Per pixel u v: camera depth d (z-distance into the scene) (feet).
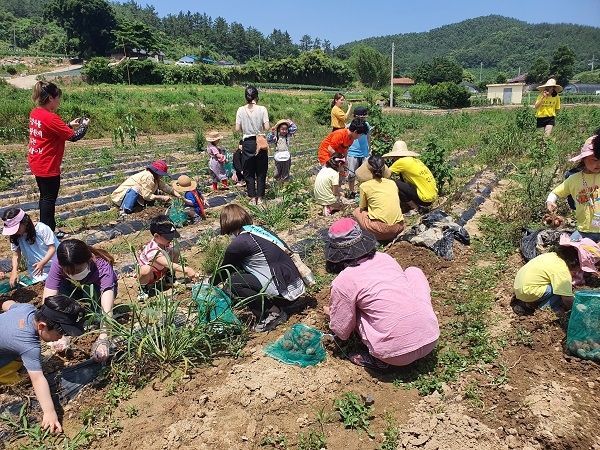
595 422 10.75
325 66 265.54
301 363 13.24
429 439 10.68
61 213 28.71
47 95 20.54
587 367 12.56
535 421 10.87
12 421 11.22
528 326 14.44
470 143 48.55
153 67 180.55
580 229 17.03
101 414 11.71
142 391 12.59
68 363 13.69
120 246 22.94
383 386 12.52
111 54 307.99
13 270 17.90
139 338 13.44
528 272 14.90
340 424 11.36
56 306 11.98
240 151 32.30
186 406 11.91
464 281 17.62
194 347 13.89
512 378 12.41
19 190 34.65
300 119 88.07
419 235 20.47
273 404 11.89
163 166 27.94
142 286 17.43
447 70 288.92
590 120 61.31
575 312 12.82
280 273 14.80
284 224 24.91
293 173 38.22
